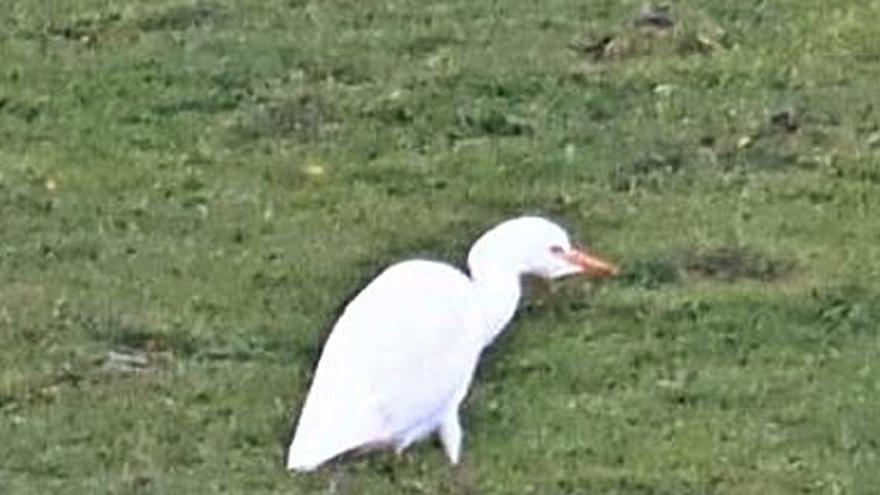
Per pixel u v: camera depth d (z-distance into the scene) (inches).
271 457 513.7
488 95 707.4
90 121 694.5
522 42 741.9
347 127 689.6
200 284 591.2
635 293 586.6
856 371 551.5
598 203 642.2
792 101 701.9
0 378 541.3
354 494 496.7
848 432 525.7
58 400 534.9
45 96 709.3
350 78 720.3
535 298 579.8
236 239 620.1
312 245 616.7
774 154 671.1
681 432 527.2
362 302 488.1
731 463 515.2
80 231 623.5
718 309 577.9
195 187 652.7
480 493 502.3
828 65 726.5
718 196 645.9
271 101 706.2
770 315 575.8
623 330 569.9
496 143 679.7
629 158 669.3
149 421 526.9
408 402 478.9
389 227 629.6
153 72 722.8
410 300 486.0
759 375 550.6
